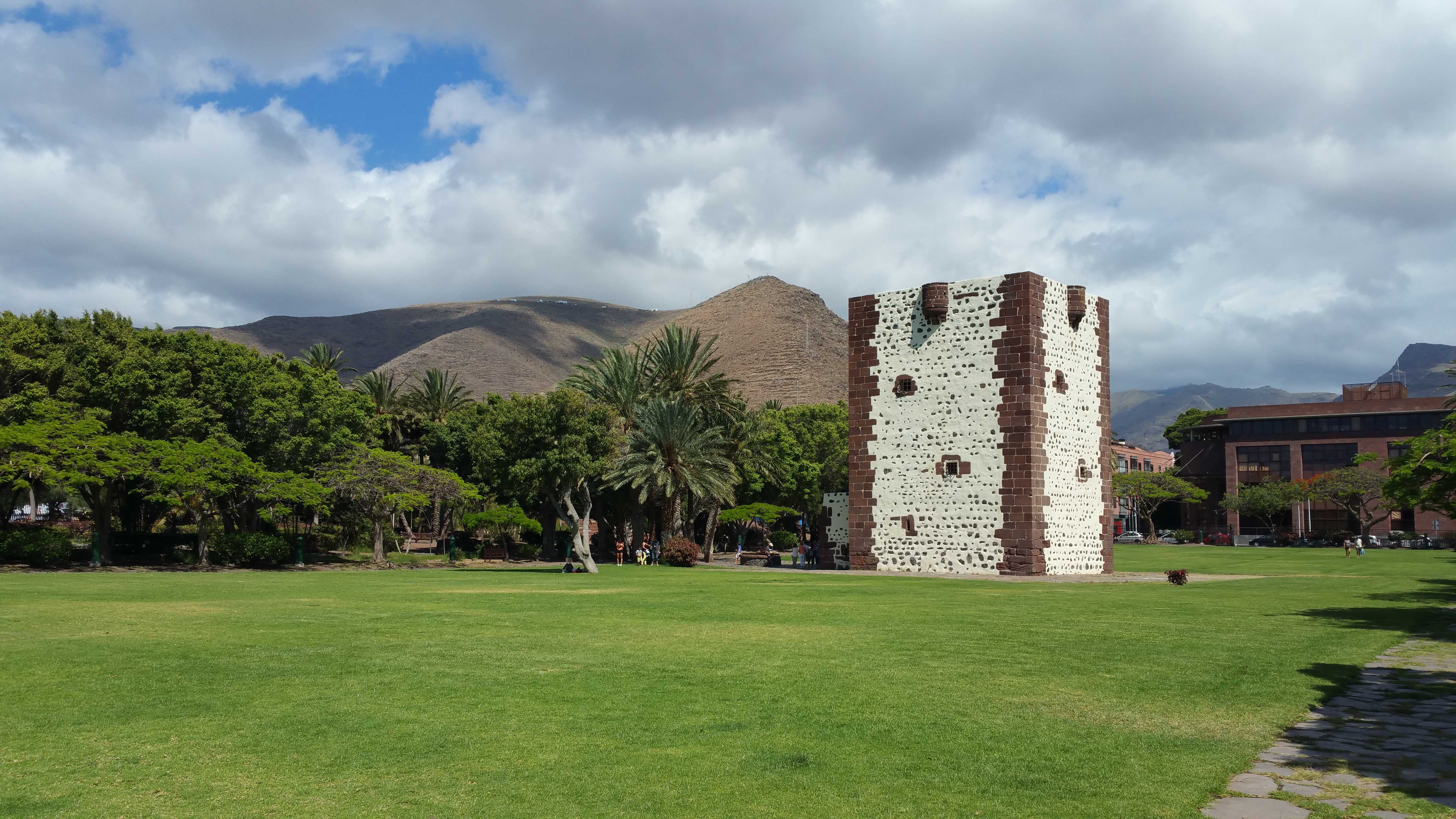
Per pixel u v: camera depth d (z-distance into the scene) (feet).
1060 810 28.19
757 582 128.88
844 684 46.60
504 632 65.72
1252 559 225.15
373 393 282.56
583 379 229.66
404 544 253.44
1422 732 37.52
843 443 309.22
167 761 33.12
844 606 86.74
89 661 52.37
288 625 69.51
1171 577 123.54
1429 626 70.74
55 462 146.20
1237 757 33.60
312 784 30.76
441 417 290.35
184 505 156.87
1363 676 49.44
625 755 33.94
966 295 158.51
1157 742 35.78
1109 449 168.35
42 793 29.71
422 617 75.72
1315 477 349.20
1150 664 52.54
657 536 234.79
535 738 36.24
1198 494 388.16
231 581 124.98
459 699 42.88
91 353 170.50
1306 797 29.35
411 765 32.76
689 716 39.78
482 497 236.84
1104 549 164.35
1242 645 59.93
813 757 33.71
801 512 316.19
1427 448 79.82
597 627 69.00
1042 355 154.20
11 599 89.61
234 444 173.58
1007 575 151.12
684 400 223.30
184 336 181.47
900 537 163.12
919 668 51.08
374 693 44.09
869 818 27.55
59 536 155.33
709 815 27.84
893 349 166.20
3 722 38.37
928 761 33.22
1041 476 152.05
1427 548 320.70
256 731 37.22
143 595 95.76
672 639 62.34
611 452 170.09
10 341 162.50
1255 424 392.68
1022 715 40.06
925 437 161.48
